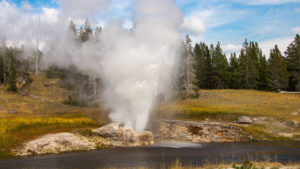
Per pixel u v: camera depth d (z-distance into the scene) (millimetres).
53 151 19312
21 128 25609
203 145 22750
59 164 15320
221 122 33094
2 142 19922
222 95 53562
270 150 20094
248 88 68875
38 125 27188
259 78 69125
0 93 50844
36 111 40781
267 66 70000
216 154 18328
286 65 64625
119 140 22891
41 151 19094
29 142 20438
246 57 71125
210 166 13414
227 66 86688
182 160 16109
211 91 60688
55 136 21547
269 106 40625
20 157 17562
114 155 18031
